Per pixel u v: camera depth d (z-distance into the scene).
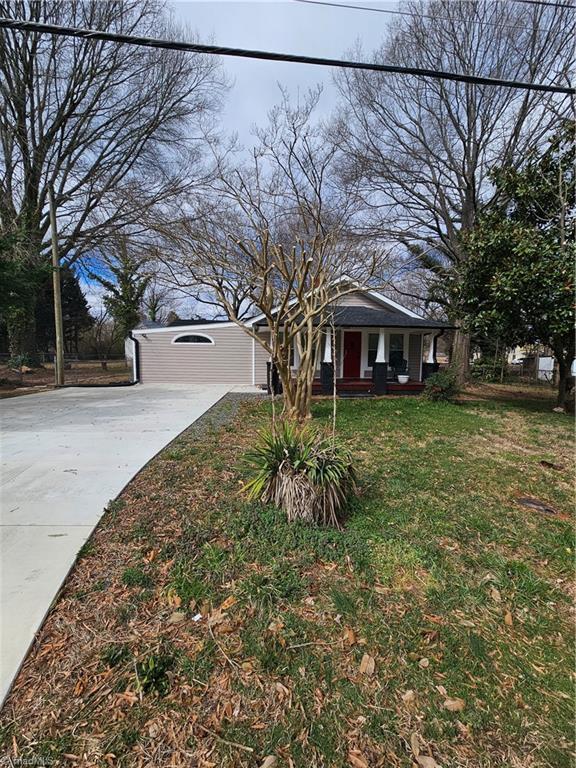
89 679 1.62
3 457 4.48
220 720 1.49
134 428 6.18
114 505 3.14
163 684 1.61
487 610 2.15
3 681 1.59
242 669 1.70
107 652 1.74
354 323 11.40
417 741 1.44
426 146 12.62
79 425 6.38
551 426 7.16
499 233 8.09
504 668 1.78
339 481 3.10
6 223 13.70
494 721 1.53
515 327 8.48
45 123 15.04
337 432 6.14
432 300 14.89
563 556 2.70
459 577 2.42
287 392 6.56
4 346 22.62
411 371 13.47
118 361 23.11
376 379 11.47
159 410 8.06
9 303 11.23
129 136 15.56
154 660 1.71
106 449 4.85
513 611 2.15
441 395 9.94
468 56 11.45
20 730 1.41
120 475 3.88
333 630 1.95
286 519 2.91
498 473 4.34
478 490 3.83
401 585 2.31
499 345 16.12
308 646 1.84
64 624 1.90
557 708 1.60
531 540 2.90
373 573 2.39
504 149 12.04
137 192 14.27
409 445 5.48
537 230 8.03
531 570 2.52
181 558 2.44
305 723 1.49
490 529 3.02
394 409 8.62
